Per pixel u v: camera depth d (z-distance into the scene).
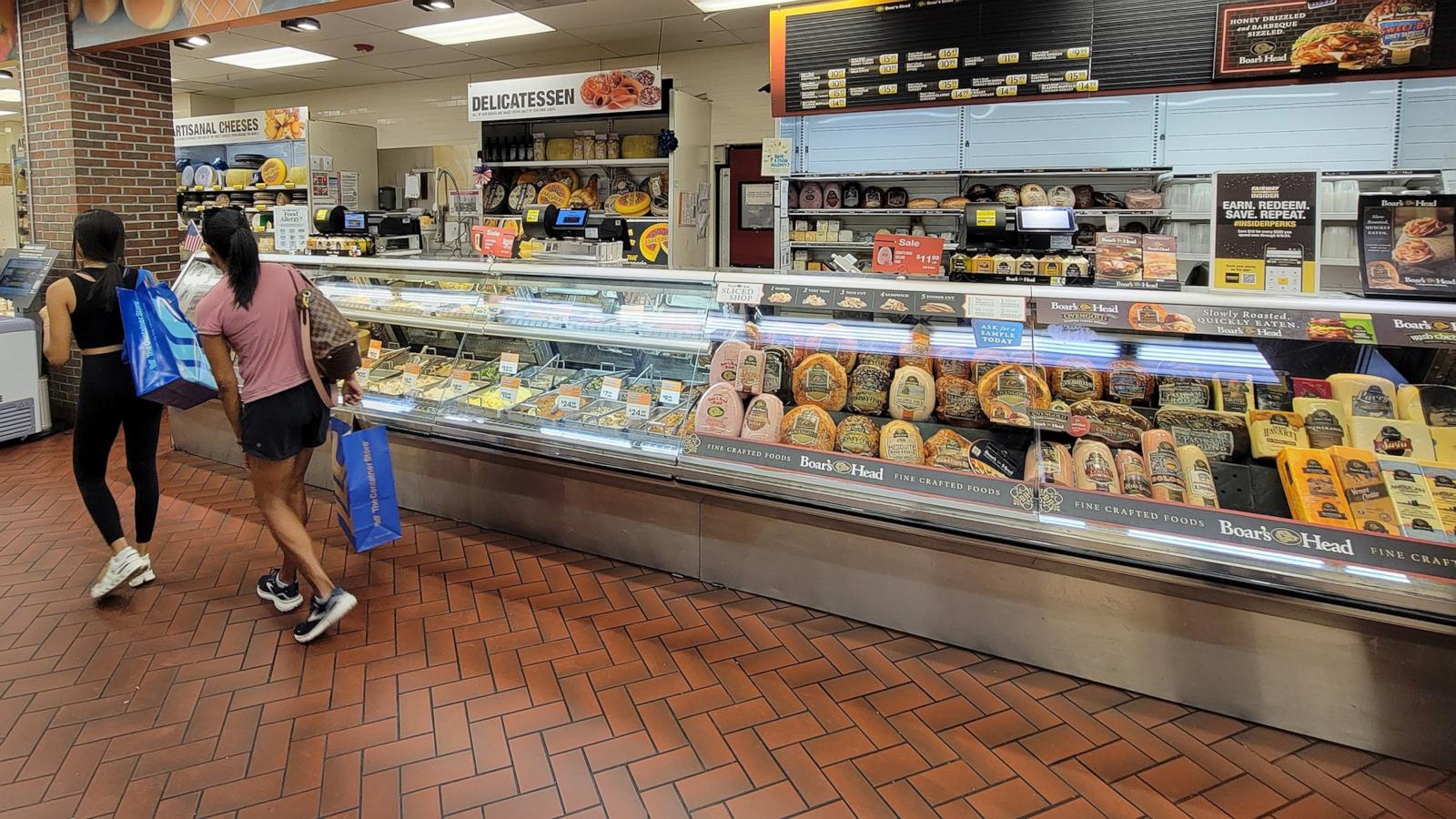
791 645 2.79
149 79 6.15
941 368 3.03
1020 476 2.67
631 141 7.36
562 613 3.01
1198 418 2.66
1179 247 5.52
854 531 2.88
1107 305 2.56
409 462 4.00
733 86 8.30
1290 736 2.30
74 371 5.88
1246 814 2.00
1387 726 2.19
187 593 3.18
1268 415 2.57
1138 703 2.45
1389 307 2.24
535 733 2.32
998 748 2.25
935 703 2.46
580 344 3.91
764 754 2.22
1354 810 2.01
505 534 3.76
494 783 2.11
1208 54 4.05
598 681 2.58
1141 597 2.44
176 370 3.02
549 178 7.96
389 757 2.21
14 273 5.73
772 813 2.00
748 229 8.45
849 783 2.11
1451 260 2.28
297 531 2.79
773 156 5.73
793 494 2.85
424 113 10.27
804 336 3.18
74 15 5.56
